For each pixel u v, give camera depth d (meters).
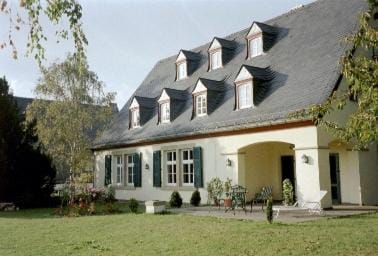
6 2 6.25
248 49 22.81
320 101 15.52
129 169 28.14
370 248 8.61
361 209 15.74
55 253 9.16
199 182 21.33
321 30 19.72
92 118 30.02
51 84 28.50
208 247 9.20
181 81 27.27
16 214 19.05
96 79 30.28
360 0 19.22
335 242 9.27
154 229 12.25
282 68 19.72
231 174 19.53
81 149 29.61
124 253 8.92
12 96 23.72
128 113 30.84
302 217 13.83
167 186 23.72
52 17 6.56
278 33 22.55
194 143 21.89
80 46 7.00
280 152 21.16
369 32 6.85
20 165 22.56
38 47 6.68
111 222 14.40
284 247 8.94
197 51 28.88
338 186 18.44
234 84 20.25
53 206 23.45
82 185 22.20
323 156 15.82
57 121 28.55
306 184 16.03
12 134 22.55
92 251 9.27
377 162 18.42
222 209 17.59
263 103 18.66
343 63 7.11
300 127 16.31
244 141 18.88
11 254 9.15
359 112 6.93
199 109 22.56
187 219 14.24
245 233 10.82
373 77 6.68
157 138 23.91
